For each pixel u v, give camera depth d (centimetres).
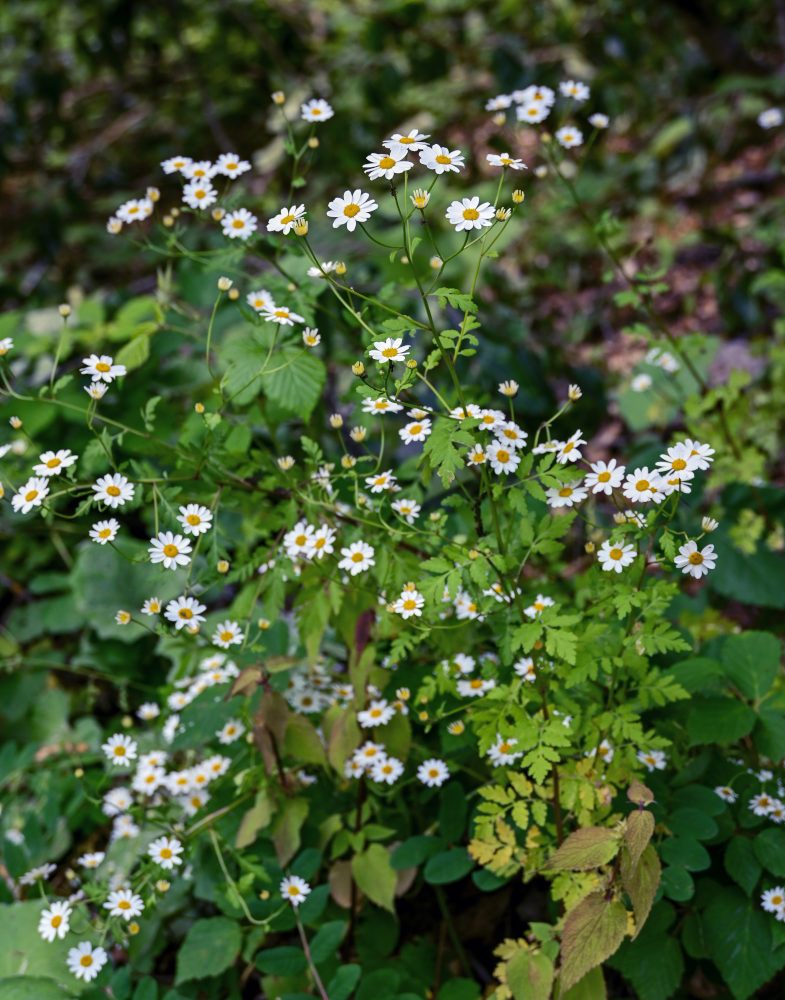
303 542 66
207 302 111
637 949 63
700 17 174
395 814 75
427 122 190
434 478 87
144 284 164
